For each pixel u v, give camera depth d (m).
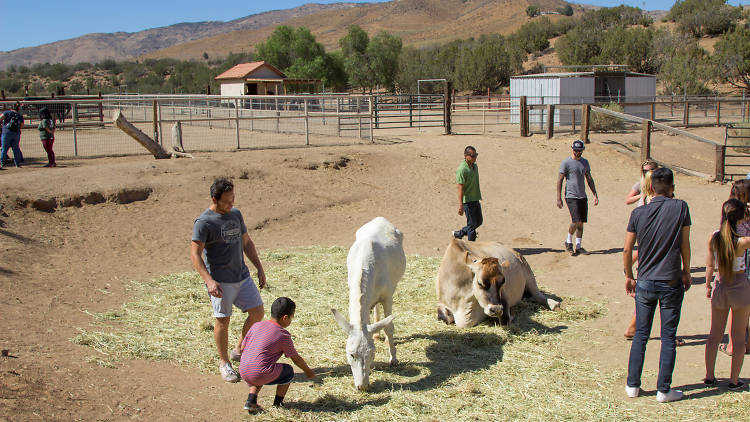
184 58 173.75
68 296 7.40
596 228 11.80
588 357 5.94
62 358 5.43
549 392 5.14
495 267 6.15
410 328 6.77
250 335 4.74
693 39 53.06
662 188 4.95
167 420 4.51
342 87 59.47
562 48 55.75
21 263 8.32
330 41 166.88
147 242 10.15
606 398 5.03
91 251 9.45
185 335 6.36
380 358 5.88
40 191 11.15
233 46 193.38
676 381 5.33
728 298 4.95
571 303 7.62
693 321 6.83
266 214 11.95
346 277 8.65
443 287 6.92
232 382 5.30
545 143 19.52
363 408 4.82
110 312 6.96
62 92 30.52
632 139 21.03
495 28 130.12
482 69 54.41
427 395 5.06
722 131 23.95
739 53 40.25
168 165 13.86
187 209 11.68
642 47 48.09
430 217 12.58
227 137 20.78
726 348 5.90
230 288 5.29
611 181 15.76
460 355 5.98
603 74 30.02
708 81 41.59
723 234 4.91
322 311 7.21
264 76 40.00
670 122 26.50
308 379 5.37
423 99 40.62
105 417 4.45
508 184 15.13
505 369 5.62
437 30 148.38
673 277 4.81
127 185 12.01
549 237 11.29
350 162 15.89
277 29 56.94
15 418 4.13
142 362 5.61
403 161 16.50
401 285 8.36
